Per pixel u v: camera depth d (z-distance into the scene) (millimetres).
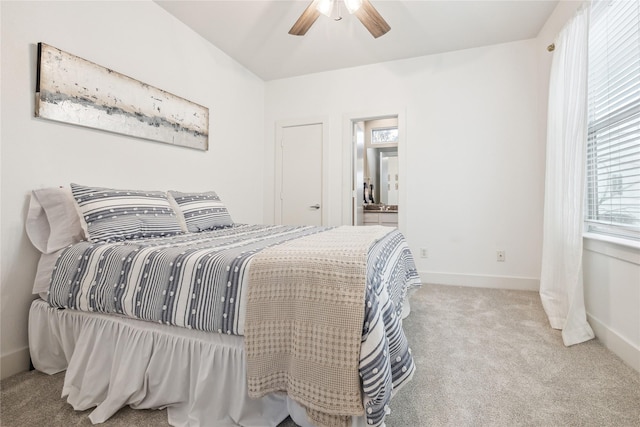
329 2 1933
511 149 3012
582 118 1885
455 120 3184
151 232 1826
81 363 1323
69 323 1435
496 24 2705
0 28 1514
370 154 5316
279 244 1393
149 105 2299
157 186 2404
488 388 1367
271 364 1023
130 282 1275
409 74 3334
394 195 5320
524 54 2961
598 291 1857
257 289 1061
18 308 1574
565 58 2100
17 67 1575
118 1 2096
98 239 1572
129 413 1227
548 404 1254
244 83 3521
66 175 1798
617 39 1751
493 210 3074
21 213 1596
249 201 3637
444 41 2984
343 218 3629
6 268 1537
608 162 1878
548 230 2281
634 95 1629
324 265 1015
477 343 1814
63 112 1752
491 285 3068
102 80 1965
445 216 3221
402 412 1205
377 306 971
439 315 2271
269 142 3922
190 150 2738
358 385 897
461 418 1172
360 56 3285
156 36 2393
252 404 1107
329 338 934
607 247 1751
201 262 1183
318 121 3693
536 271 2947
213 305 1123
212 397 1138
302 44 3035
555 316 2082
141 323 1275
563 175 2084
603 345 1773
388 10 2500
